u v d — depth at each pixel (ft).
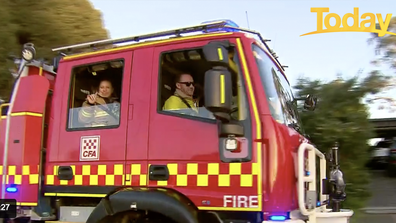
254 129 11.31
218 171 11.46
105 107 13.71
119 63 13.75
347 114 24.13
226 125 11.27
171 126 12.34
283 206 10.91
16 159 14.75
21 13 31.65
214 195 11.41
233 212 11.49
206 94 10.75
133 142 12.75
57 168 13.92
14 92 15.31
